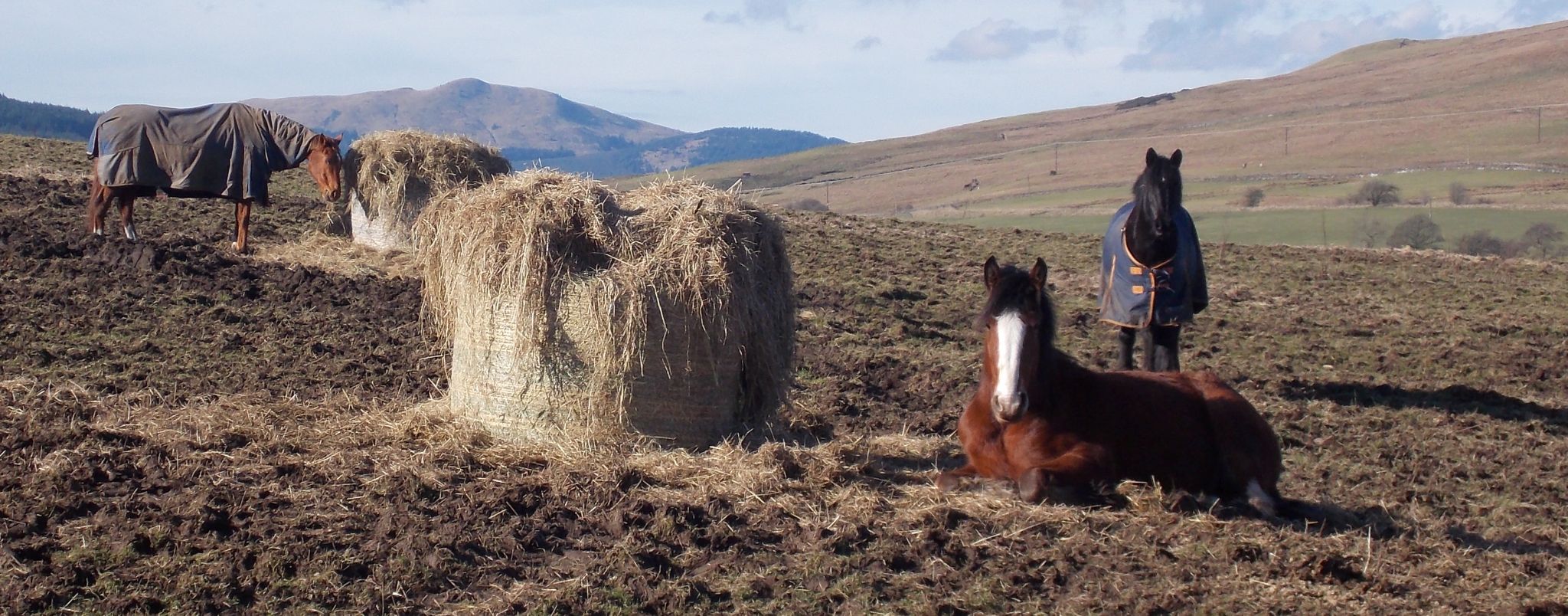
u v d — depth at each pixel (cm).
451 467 653
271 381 870
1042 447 643
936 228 2519
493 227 687
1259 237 4984
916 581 540
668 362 697
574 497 615
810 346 1190
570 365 687
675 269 694
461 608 490
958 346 1284
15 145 2303
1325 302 1816
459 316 722
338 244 1451
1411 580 566
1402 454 889
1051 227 6019
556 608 493
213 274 1233
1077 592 539
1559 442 964
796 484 648
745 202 744
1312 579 560
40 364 853
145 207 1661
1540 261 2497
